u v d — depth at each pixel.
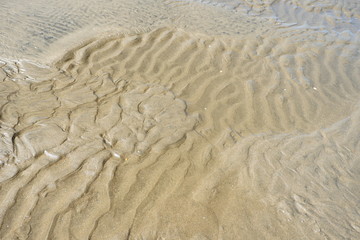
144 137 3.02
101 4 6.13
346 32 5.88
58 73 3.89
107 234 2.12
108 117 3.22
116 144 2.89
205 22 5.69
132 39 4.75
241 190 2.52
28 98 3.36
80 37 4.74
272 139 3.17
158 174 2.64
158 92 3.73
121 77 3.95
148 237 2.12
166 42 4.80
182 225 2.21
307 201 2.44
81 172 2.56
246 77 4.21
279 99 3.85
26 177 2.45
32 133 2.87
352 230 2.23
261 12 6.53
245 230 2.20
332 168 2.83
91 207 2.29
